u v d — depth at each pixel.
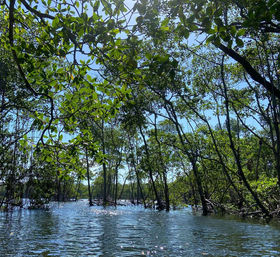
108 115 6.80
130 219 17.09
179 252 7.13
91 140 7.29
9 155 18.95
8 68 13.26
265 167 24.88
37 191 23.75
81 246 7.74
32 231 10.59
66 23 4.57
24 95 11.35
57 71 5.76
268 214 17.05
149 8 4.47
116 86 6.37
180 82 19.75
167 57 4.45
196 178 24.30
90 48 5.23
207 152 23.89
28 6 4.96
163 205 32.62
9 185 20.09
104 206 38.09
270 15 4.39
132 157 30.91
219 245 8.18
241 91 20.03
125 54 4.93
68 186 56.06
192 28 4.39
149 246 7.89
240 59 11.06
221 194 27.64
